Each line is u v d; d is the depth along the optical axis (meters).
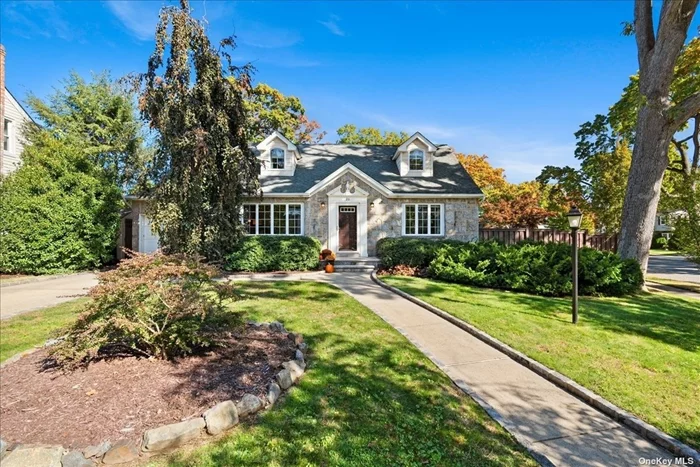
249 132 13.44
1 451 2.72
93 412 3.27
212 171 11.44
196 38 11.30
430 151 17.09
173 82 10.87
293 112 29.38
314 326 6.26
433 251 12.95
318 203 15.73
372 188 15.87
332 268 13.74
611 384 4.13
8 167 16.47
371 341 5.54
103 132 20.84
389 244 13.91
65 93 20.61
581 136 18.61
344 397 3.75
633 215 10.38
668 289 10.77
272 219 15.71
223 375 4.04
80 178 14.66
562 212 18.66
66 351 3.99
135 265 4.58
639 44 10.24
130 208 18.00
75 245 14.20
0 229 13.23
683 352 5.13
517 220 21.27
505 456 2.93
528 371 4.66
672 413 3.55
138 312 4.24
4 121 16.59
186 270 4.54
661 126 9.88
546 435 3.26
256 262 13.59
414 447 2.97
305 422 3.28
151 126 11.36
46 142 14.97
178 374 4.02
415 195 15.61
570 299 8.53
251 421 3.27
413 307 7.89
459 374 4.53
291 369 4.19
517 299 8.38
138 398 3.51
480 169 28.98
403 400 3.76
